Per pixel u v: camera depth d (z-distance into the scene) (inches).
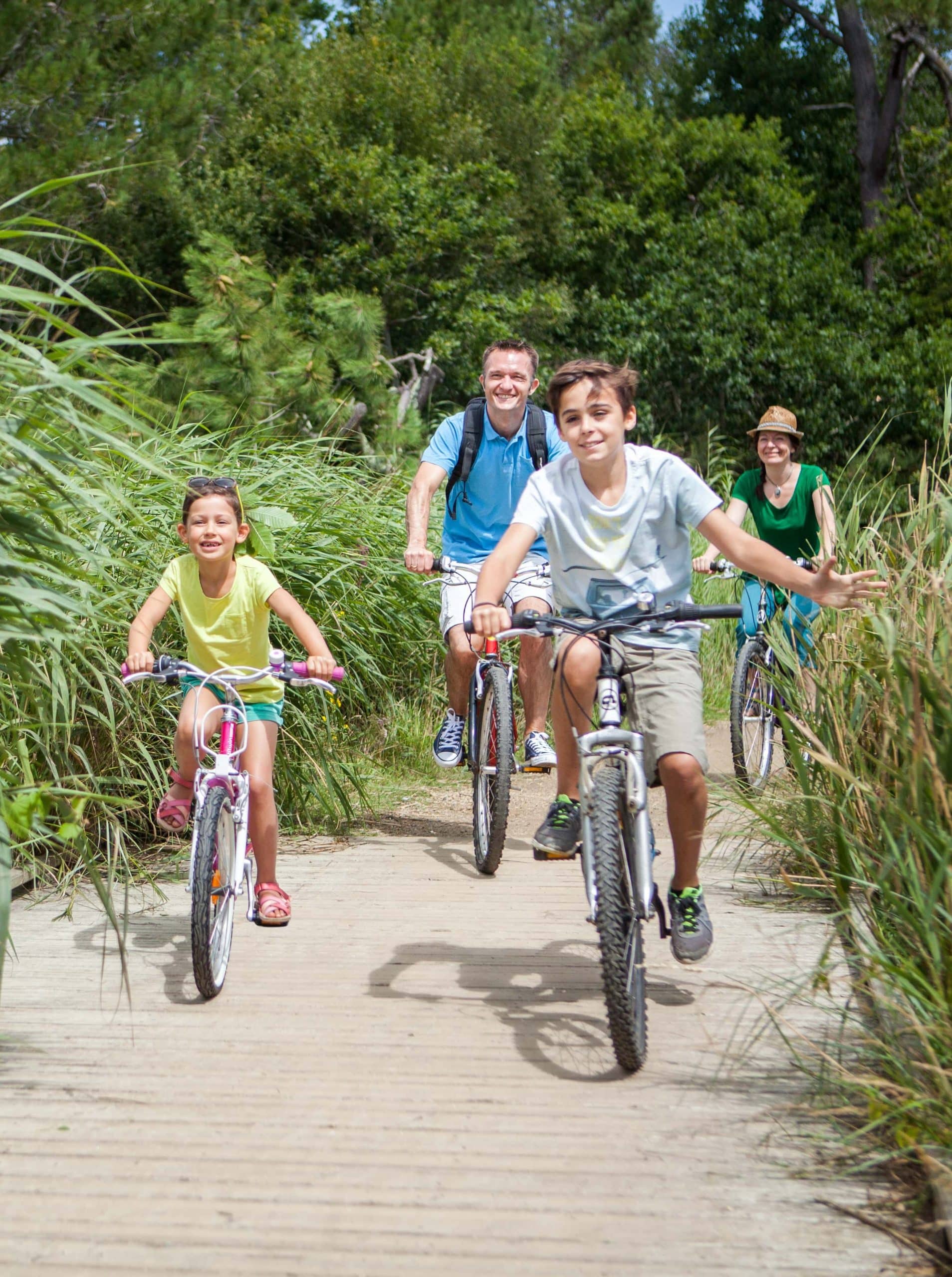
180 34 597.3
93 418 123.3
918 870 118.0
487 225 781.9
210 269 424.5
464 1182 103.7
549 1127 114.1
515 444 218.5
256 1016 142.1
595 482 140.7
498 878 204.7
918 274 898.7
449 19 1068.5
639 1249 93.7
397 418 506.0
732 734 246.8
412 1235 95.4
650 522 140.4
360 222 762.2
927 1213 99.0
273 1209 99.0
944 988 115.4
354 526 288.8
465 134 820.0
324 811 247.4
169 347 414.3
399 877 204.5
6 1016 141.3
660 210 908.0
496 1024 140.0
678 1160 107.8
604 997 148.5
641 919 129.5
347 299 495.8
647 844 129.3
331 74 814.5
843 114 1056.8
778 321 860.6
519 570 219.5
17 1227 96.0
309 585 260.1
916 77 1017.5
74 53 529.7
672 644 141.1
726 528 133.8
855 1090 114.7
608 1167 106.4
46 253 533.0
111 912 121.0
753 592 254.2
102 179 530.6
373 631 284.7
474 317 748.0
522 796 280.8
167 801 162.6
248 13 817.5
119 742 209.6
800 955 160.1
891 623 127.0
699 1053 131.3
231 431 310.2
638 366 847.7
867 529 191.3
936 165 971.3
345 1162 107.0
